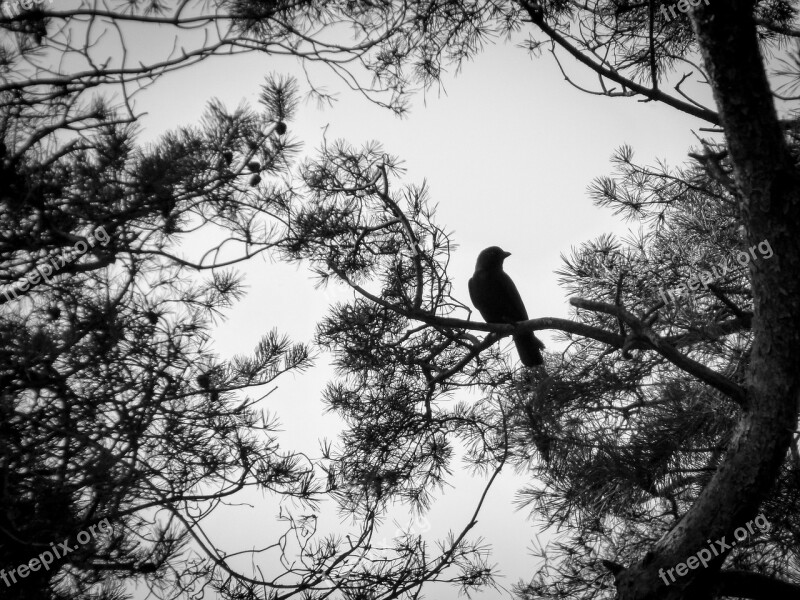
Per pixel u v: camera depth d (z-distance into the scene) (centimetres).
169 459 392
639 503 438
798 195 334
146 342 371
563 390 446
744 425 356
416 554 383
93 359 349
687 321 391
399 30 454
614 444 411
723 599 405
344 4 443
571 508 458
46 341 330
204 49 351
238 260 416
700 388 402
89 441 326
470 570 401
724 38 319
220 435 410
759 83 325
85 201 360
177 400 391
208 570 371
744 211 347
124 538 361
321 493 426
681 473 414
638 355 443
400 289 464
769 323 347
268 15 378
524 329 464
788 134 384
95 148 371
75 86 347
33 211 352
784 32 412
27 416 328
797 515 388
